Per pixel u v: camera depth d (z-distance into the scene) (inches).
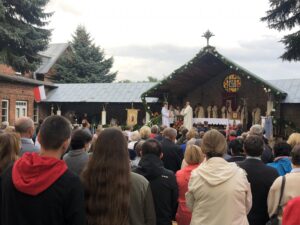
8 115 1144.2
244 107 1008.2
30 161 117.3
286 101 929.5
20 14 1181.1
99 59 2085.4
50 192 114.3
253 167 195.9
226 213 155.7
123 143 132.2
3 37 1095.0
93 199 127.3
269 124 818.8
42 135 122.0
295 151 172.1
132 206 138.4
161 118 959.6
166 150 298.5
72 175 118.9
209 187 158.6
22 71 1189.7
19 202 114.3
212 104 1073.5
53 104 1278.3
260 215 193.2
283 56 971.9
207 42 867.4
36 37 1203.9
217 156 166.7
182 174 219.9
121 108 1226.0
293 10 947.3
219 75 1068.5
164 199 185.8
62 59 1905.8
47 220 114.1
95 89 1277.1
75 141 186.5
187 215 215.9
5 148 169.9
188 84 1038.4
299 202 105.1
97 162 129.1
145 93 955.3
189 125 946.1
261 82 839.7
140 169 186.7
